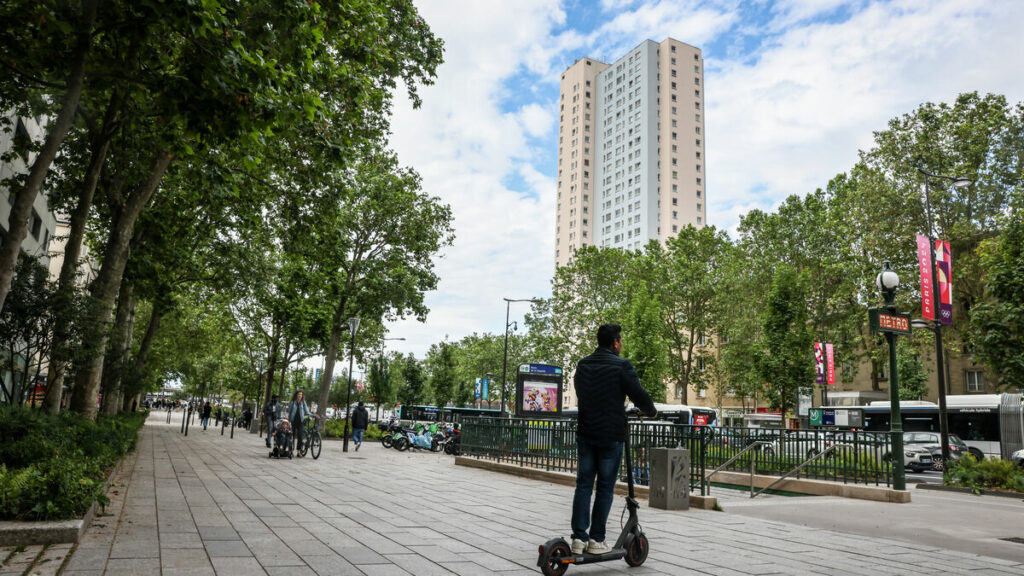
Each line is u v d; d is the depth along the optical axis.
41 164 8.22
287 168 15.36
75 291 13.45
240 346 45.28
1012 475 15.09
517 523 7.40
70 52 8.70
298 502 8.50
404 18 16.56
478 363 76.31
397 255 33.78
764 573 5.20
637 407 5.21
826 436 13.46
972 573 5.50
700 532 7.28
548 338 50.62
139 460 14.62
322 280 33.41
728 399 56.16
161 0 6.99
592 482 5.02
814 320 39.00
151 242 20.81
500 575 4.76
